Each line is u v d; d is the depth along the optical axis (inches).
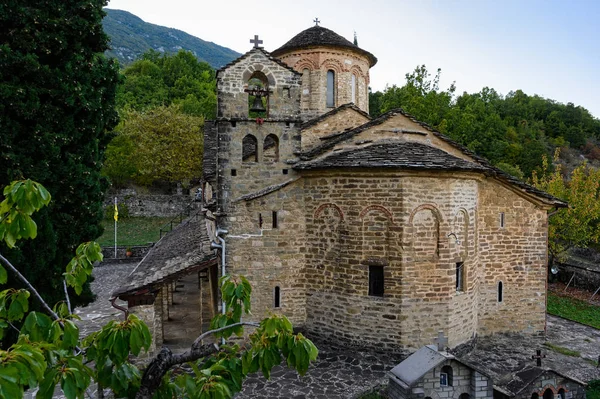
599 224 974.4
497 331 574.2
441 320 482.0
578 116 3046.3
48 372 130.7
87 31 442.6
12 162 391.9
